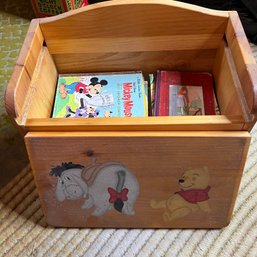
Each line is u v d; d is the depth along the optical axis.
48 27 0.77
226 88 0.73
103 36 0.79
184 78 0.85
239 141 0.60
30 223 0.81
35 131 0.62
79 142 0.62
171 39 0.80
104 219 0.76
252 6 1.20
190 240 0.76
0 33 1.32
